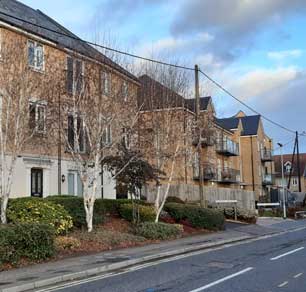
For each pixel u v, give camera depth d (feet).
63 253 50.29
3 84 57.11
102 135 64.08
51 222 54.75
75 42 81.51
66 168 84.64
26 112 58.03
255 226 100.22
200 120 86.38
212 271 40.52
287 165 270.67
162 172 73.67
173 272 40.52
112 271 42.19
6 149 62.13
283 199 147.64
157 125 79.66
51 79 63.77
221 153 191.11
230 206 114.01
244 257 50.21
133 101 69.36
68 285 35.88
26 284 34.76
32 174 78.23
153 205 82.84
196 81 84.64
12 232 42.52
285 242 68.18
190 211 83.30
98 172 63.93
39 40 74.28
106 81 65.21
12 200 58.34
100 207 72.95
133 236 62.59
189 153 86.22
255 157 228.43
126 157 68.39
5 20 70.64
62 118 62.49
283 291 31.55
